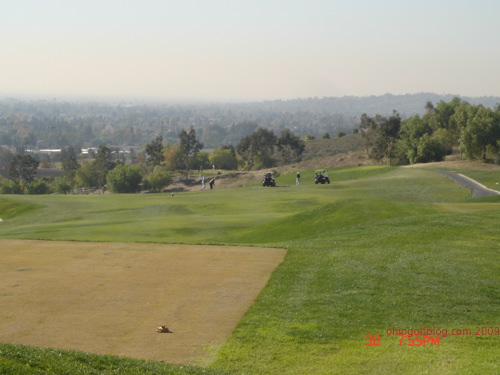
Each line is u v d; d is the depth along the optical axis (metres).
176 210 52.25
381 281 19.70
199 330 14.71
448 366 12.71
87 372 10.66
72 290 18.17
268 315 16.00
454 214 33.59
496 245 25.77
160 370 11.46
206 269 21.34
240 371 12.34
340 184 83.44
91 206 56.31
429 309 16.83
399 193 72.94
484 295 18.22
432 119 167.88
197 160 192.38
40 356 11.12
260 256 23.83
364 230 29.89
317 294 18.11
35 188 151.50
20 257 23.28
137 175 145.25
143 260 22.86
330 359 13.13
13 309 16.09
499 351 13.70
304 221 36.41
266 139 195.62
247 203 55.97
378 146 154.25
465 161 122.38
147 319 15.46
